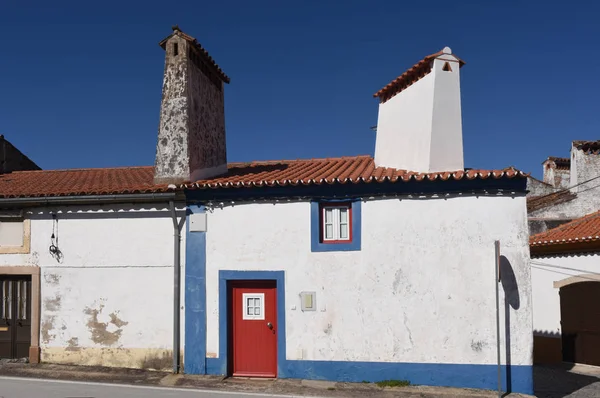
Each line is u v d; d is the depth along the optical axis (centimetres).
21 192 1052
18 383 873
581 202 1841
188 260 978
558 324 1392
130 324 991
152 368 977
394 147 1169
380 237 934
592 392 1021
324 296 940
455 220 918
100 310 1002
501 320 898
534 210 1872
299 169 1195
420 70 1091
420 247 923
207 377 938
